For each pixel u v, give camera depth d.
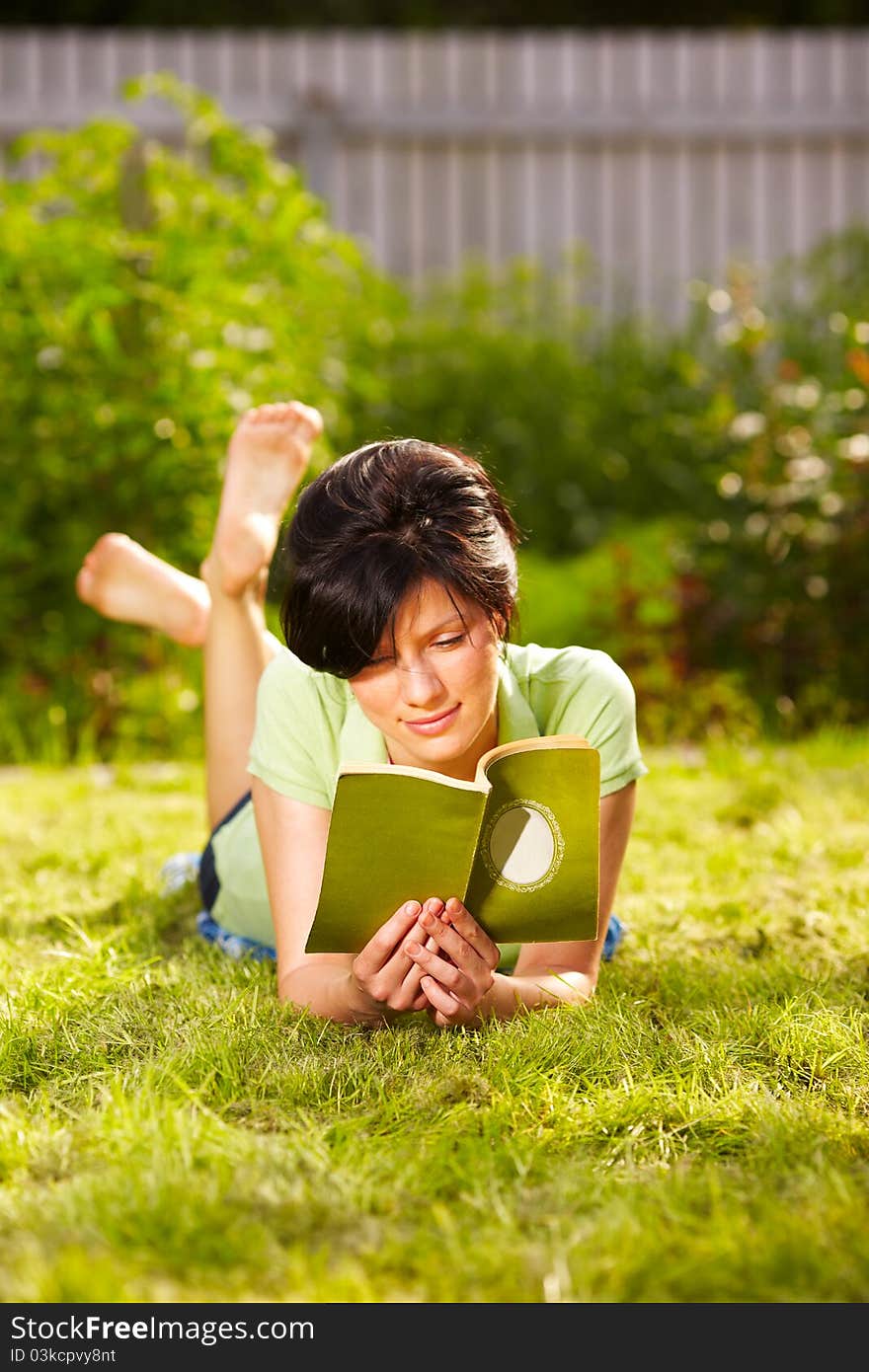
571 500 7.22
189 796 3.93
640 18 12.40
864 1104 1.73
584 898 1.80
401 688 1.64
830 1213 1.41
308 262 4.99
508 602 1.67
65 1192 1.43
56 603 4.94
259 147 4.99
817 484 5.05
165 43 7.83
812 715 4.93
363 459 1.66
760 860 2.97
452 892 1.74
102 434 4.69
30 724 4.80
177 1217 1.39
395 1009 1.85
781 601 5.04
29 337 4.67
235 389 4.73
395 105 8.01
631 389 7.55
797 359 7.22
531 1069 1.76
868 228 8.04
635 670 5.07
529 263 7.92
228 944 2.40
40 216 5.11
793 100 8.10
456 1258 1.34
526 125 8.05
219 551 2.59
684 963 2.27
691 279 8.18
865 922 2.50
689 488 6.14
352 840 1.67
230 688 2.62
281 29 12.16
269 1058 1.81
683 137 8.08
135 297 4.66
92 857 3.06
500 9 12.38
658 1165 1.56
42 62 7.77
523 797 1.73
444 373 7.60
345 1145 1.57
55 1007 2.01
